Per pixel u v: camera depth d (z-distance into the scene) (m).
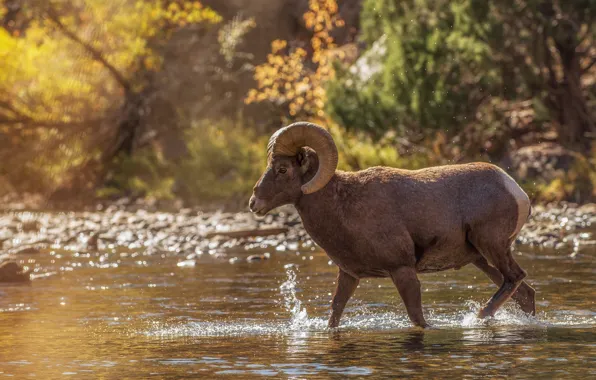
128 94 119.00
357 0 125.81
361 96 85.56
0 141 116.75
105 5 115.19
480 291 39.75
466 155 84.25
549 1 82.88
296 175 31.61
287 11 124.81
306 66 120.25
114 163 117.44
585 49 91.25
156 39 121.31
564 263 47.84
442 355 25.59
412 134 85.88
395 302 37.75
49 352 27.30
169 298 39.41
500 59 81.81
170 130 116.75
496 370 23.41
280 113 111.94
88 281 45.47
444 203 31.84
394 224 31.39
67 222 82.75
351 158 86.81
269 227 67.56
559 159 88.00
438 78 81.62
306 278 45.12
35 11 114.12
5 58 116.00
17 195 116.00
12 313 35.72
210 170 103.12
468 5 80.31
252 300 38.56
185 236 67.19
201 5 126.06
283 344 28.11
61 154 116.50
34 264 53.25
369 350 26.67
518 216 32.59
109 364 25.31
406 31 84.00
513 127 91.62
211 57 119.12
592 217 72.62
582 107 88.06
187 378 23.27
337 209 31.47
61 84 116.31
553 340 27.80
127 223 80.75
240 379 22.98
